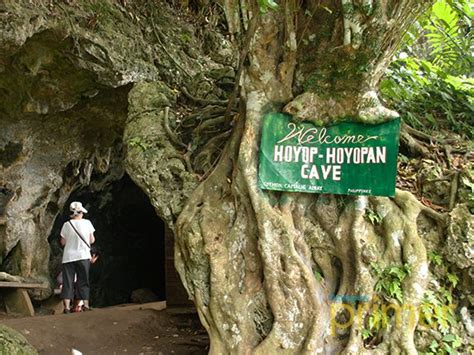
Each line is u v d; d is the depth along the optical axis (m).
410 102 6.22
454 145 5.53
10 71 7.24
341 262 4.55
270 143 4.63
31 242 9.62
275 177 4.57
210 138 5.65
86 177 10.31
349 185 4.52
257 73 4.78
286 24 4.58
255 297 4.42
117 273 13.55
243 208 4.59
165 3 8.66
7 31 6.02
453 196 4.81
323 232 4.59
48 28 6.47
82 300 8.58
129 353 6.11
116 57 7.10
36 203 9.58
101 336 6.62
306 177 4.58
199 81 6.93
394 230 4.52
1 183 8.88
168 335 6.89
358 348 4.23
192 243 4.59
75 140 9.28
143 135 5.45
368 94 4.57
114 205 12.82
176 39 8.32
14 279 9.02
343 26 4.42
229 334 4.36
